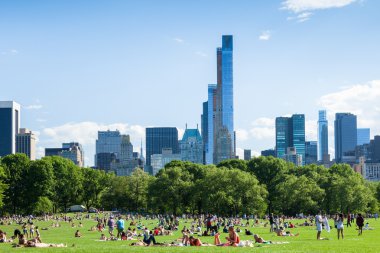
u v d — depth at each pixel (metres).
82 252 46.69
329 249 50.34
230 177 175.50
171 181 189.00
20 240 59.06
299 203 179.25
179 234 90.25
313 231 89.50
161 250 48.72
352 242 60.16
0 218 172.50
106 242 67.50
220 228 109.62
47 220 164.25
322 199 182.50
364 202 178.62
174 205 190.00
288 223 114.00
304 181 181.12
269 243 60.69
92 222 154.38
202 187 182.25
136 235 80.94
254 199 171.62
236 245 57.16
